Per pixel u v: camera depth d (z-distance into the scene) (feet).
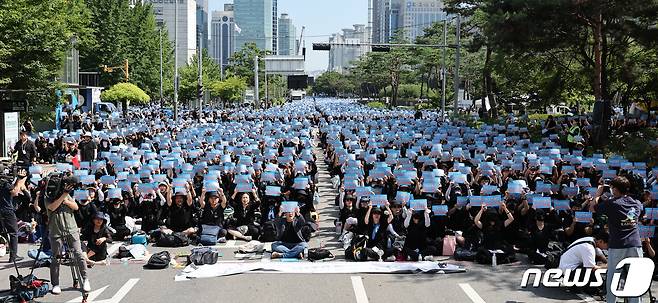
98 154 95.76
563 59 151.23
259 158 81.41
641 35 112.98
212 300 36.42
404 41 368.89
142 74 278.46
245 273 42.39
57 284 37.14
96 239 45.06
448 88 303.07
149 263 43.78
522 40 116.67
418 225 46.83
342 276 41.83
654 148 97.55
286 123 163.94
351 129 141.08
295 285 39.58
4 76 105.70
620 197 31.53
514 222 47.37
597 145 110.83
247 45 401.90
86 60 244.83
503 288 39.19
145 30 281.13
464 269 43.52
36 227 51.39
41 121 143.02
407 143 104.99
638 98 149.28
